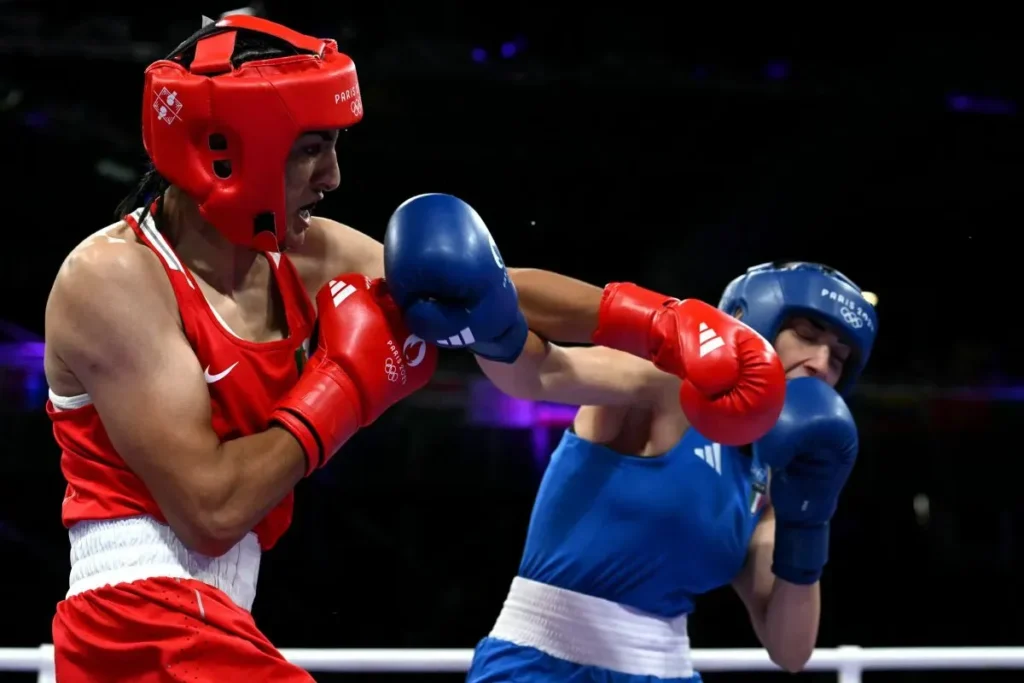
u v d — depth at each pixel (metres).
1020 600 6.95
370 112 8.12
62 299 1.60
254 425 1.71
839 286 2.30
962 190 8.68
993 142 8.48
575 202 8.66
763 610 2.48
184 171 1.59
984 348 8.63
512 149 8.42
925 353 8.71
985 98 8.33
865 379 8.52
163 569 1.63
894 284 8.91
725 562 2.25
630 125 8.48
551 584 2.22
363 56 7.82
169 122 1.57
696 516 2.18
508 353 1.85
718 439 1.92
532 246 8.70
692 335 1.90
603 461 2.22
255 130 1.55
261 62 1.58
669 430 2.22
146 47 7.56
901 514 7.27
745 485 2.31
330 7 7.60
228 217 1.61
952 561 7.13
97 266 1.58
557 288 1.99
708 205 8.75
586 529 2.19
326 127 1.60
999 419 7.56
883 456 7.41
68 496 1.72
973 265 8.83
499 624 2.29
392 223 1.76
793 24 8.25
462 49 7.96
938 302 8.86
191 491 1.55
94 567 1.65
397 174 8.36
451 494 6.78
